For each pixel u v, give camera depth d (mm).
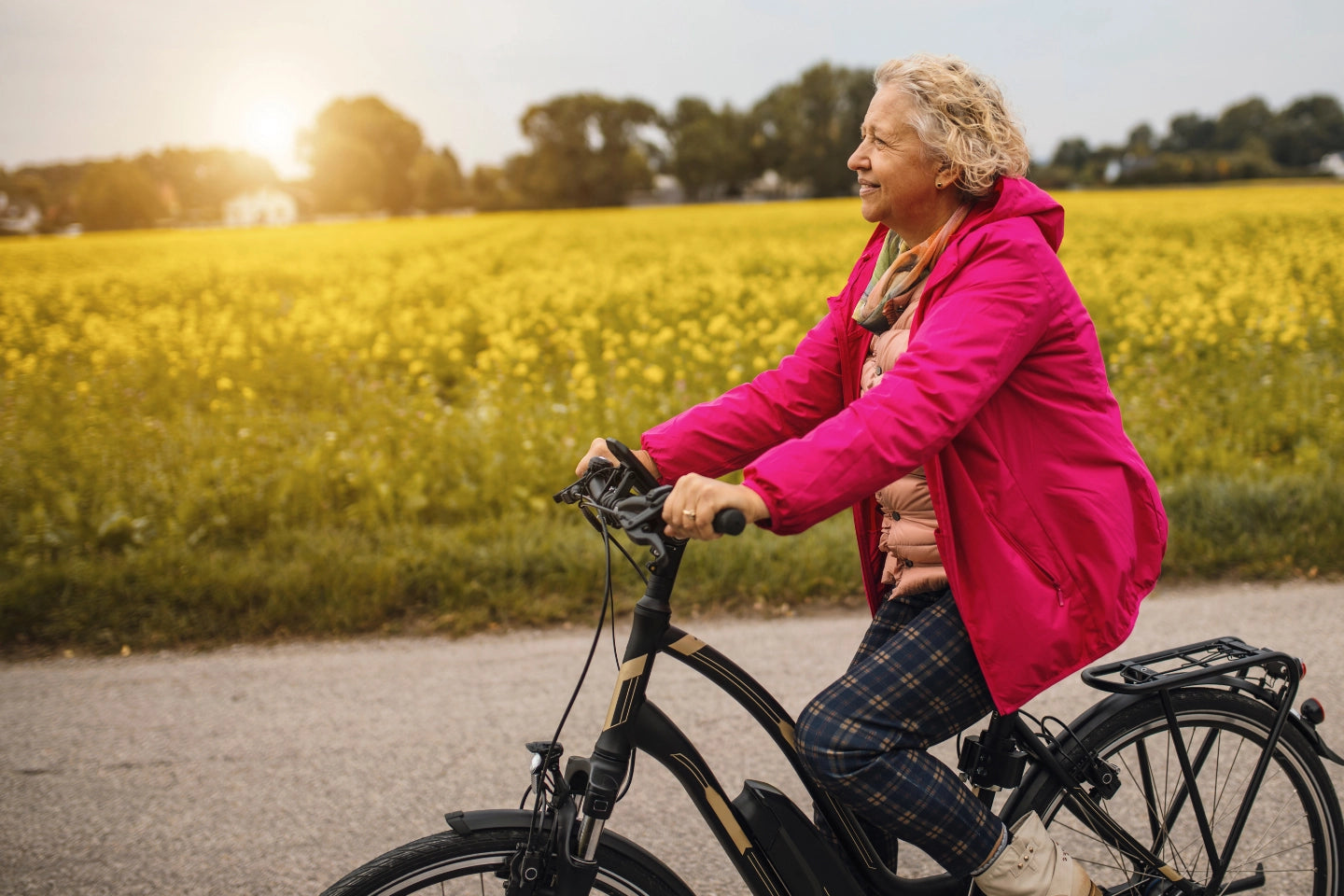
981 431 1493
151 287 15906
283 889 2287
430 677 3361
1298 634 3428
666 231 25219
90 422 6379
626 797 2660
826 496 1334
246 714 3123
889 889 1692
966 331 1407
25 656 3605
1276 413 5785
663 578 1482
